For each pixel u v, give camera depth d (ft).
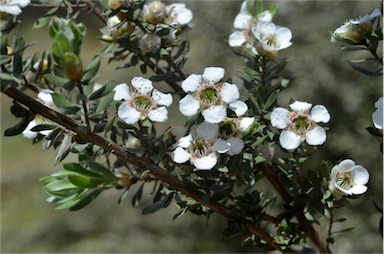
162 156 0.69
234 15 2.66
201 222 2.65
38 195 3.14
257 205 0.73
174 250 2.61
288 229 0.73
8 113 3.68
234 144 0.67
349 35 0.72
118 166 0.77
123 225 2.74
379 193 2.32
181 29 0.79
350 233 2.27
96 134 0.66
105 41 0.81
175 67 0.78
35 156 3.43
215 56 2.64
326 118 0.68
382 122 0.66
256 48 0.78
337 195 0.68
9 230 2.93
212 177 0.69
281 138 0.68
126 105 0.66
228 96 0.66
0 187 3.25
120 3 0.70
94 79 0.62
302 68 2.42
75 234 2.83
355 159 2.35
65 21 0.61
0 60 0.60
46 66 0.75
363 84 2.37
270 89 0.80
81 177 0.75
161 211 2.69
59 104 0.63
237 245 2.57
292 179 0.77
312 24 2.44
